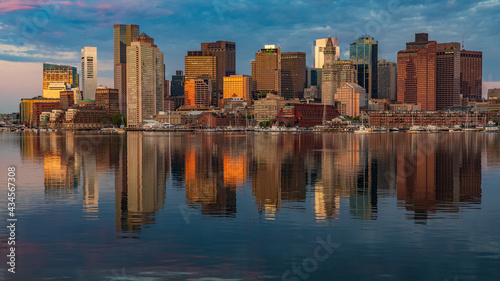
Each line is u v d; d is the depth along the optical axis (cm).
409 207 4941
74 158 11619
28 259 3300
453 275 3011
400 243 3619
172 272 3075
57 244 3619
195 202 5266
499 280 2931
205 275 3027
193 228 4072
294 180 7112
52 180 7150
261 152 13762
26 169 8862
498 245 3556
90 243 3644
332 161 10450
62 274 3045
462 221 4281
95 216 4538
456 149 15038
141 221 4334
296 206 5019
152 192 5959
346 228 4053
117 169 8844
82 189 6222
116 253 3419
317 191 6019
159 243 3641
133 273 3058
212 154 12900
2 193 5872
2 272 3075
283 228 4062
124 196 5650
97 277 2997
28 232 3947
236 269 3123
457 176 7525
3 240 3722
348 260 3272
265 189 6206
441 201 5275
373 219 4381
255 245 3594
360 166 9269
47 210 4812
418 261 3244
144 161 10612
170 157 11825
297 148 15788
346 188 6269
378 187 6341
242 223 4244
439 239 3709
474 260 3250
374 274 3034
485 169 8594
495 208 4866
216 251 3462
